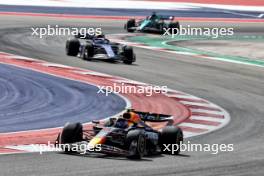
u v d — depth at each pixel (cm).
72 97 7438
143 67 10056
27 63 9631
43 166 4250
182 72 9894
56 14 17325
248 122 6662
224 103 7706
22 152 4766
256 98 8169
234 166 4600
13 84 8000
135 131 4694
